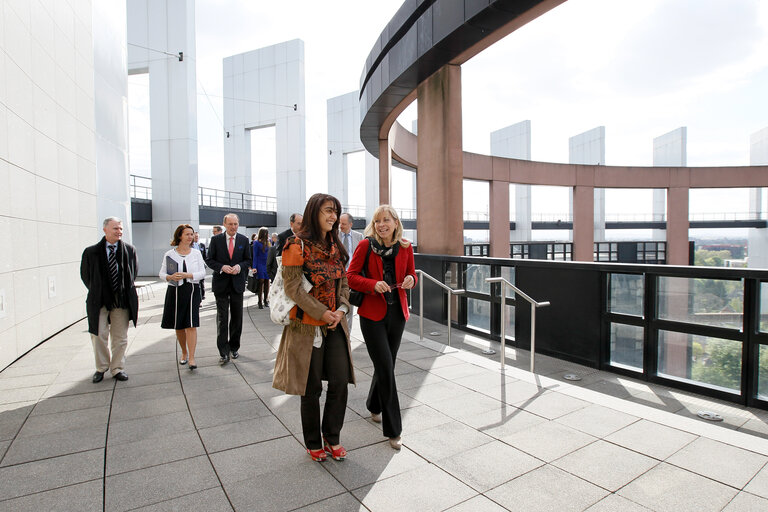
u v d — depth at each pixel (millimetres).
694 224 38500
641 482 2449
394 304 3051
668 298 4344
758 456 2727
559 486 2424
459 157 8750
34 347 5891
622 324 4738
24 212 5676
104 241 4332
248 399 3863
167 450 2889
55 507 2256
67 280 7340
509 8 6391
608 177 23500
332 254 2729
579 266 5090
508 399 3766
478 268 6715
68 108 7547
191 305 4762
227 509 2232
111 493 2383
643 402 3961
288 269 2598
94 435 3119
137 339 6348
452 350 5457
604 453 2791
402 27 8961
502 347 4711
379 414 3346
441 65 8594
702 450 2814
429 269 8055
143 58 18062
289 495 2357
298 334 2609
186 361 5004
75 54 7938
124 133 11273
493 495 2344
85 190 8359
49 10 6781
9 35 5398
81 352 5641
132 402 3787
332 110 35188
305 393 2672
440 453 2820
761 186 24344
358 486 2441
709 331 4020
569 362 5223
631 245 29609
